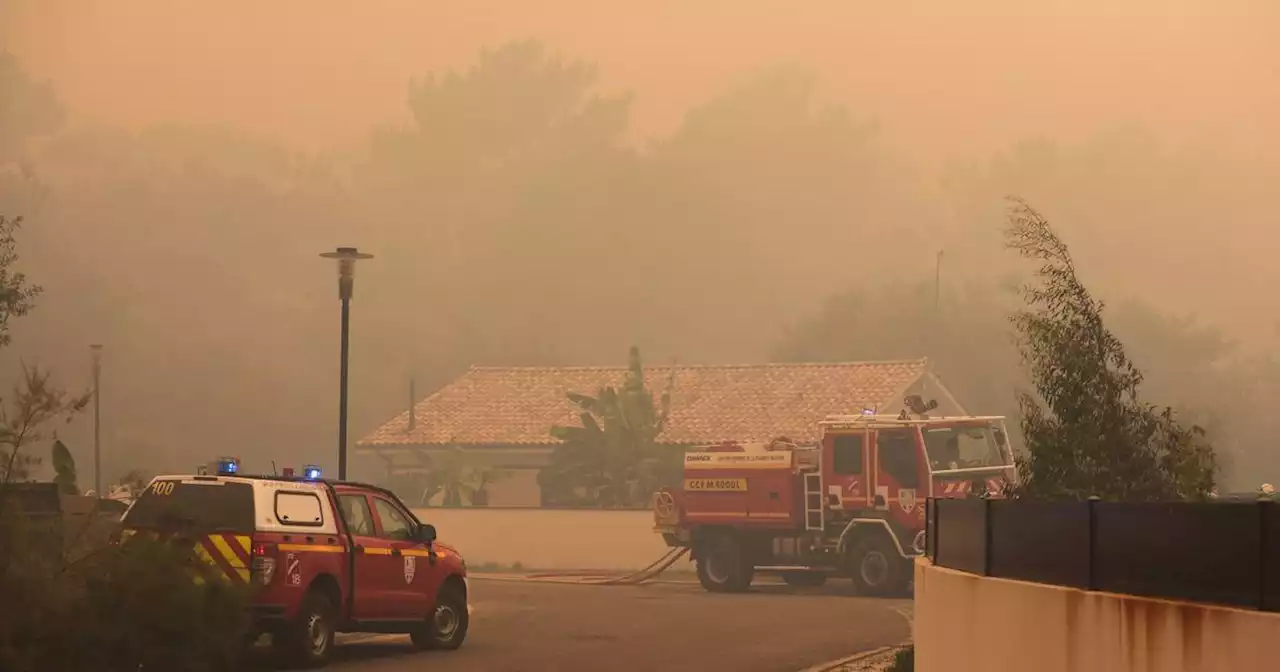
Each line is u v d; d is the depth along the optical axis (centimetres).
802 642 2198
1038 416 1794
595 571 4734
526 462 5959
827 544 3469
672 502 3647
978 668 1123
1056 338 1784
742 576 3553
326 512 1900
